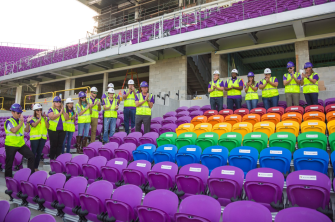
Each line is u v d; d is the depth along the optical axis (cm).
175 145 584
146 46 1419
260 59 1814
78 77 2120
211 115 817
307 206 310
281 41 1316
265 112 754
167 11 2581
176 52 1608
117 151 562
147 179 447
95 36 2198
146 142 625
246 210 268
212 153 480
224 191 355
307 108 691
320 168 381
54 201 422
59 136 678
